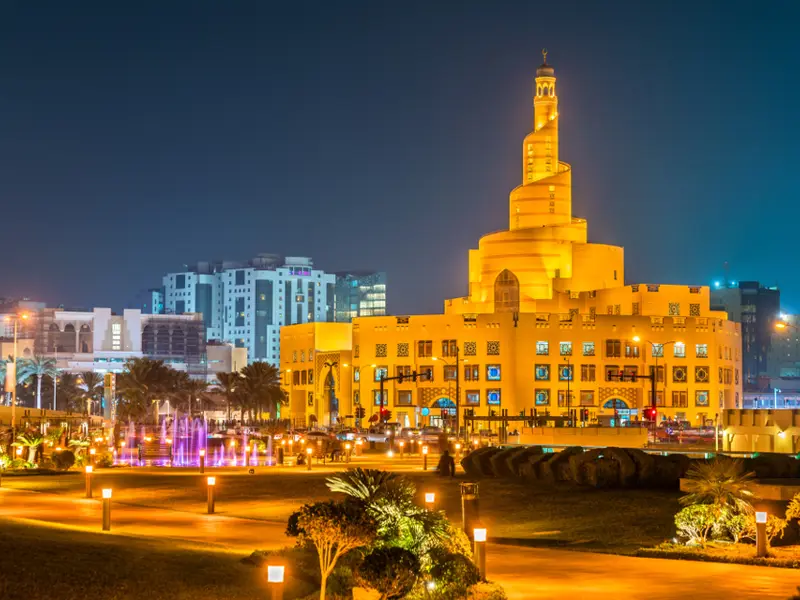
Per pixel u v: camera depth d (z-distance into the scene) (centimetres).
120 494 5347
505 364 19712
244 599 2466
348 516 2509
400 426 19150
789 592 2858
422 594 2594
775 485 3975
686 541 3731
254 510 4716
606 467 5091
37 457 8012
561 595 2814
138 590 2419
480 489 5303
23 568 2452
